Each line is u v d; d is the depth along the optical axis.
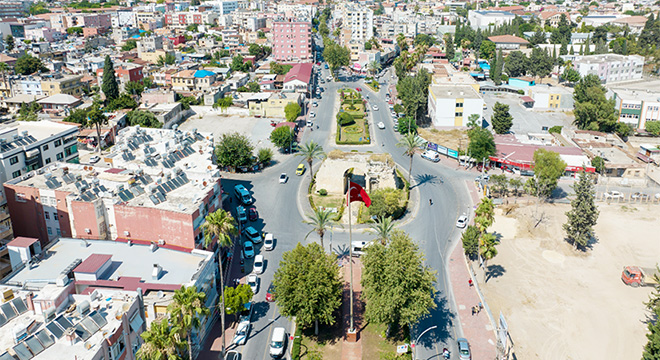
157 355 63.12
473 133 175.12
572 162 166.38
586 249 125.50
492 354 88.06
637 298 106.31
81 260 89.19
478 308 99.94
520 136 195.12
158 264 91.69
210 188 110.88
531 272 115.00
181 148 133.50
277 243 124.75
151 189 106.06
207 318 92.19
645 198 152.38
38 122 149.38
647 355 76.62
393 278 85.75
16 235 110.19
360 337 93.12
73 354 65.81
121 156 128.00
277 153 185.88
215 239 107.56
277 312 99.88
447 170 171.12
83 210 101.44
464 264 116.50
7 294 76.25
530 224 136.25
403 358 85.06
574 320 99.19
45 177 109.44
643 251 124.56
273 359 87.31
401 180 161.75
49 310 71.75
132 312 75.62
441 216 139.12
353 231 131.00
